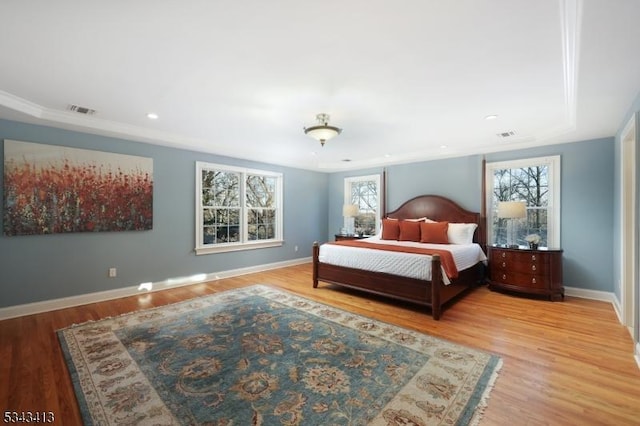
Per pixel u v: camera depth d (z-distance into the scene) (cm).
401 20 170
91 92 274
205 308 349
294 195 644
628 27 153
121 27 178
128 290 405
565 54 203
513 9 158
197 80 248
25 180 327
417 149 510
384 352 240
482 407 172
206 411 170
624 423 159
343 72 233
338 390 190
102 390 190
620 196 318
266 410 171
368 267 380
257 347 249
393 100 287
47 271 343
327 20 170
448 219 512
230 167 524
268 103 297
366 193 660
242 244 542
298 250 653
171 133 414
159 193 436
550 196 429
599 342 258
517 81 246
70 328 289
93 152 374
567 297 396
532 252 385
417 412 168
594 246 388
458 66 222
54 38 189
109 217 387
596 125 331
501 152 471
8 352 240
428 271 327
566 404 175
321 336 271
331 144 475
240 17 168
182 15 166
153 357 232
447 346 250
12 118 313
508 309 347
